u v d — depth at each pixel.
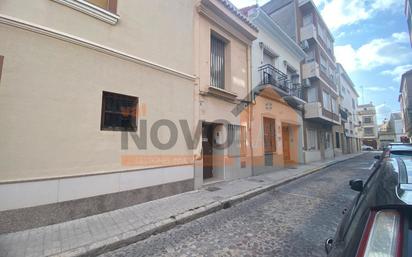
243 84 9.08
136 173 5.07
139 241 3.62
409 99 26.28
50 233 3.50
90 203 4.26
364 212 1.47
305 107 14.66
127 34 5.07
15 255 2.90
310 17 16.55
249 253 3.15
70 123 4.06
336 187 7.29
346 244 1.42
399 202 1.31
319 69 15.81
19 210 3.47
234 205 5.52
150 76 5.53
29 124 3.61
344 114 25.36
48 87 3.83
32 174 3.60
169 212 4.57
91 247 3.17
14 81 3.50
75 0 4.17
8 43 3.48
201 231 3.97
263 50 10.82
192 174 6.50
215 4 7.45
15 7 3.58
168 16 6.11
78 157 4.14
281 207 5.25
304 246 3.32
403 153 3.47
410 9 14.27
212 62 8.00
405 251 1.11
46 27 3.85
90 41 4.39
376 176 2.15
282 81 11.81
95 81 4.45
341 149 24.20
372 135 54.34
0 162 3.33
